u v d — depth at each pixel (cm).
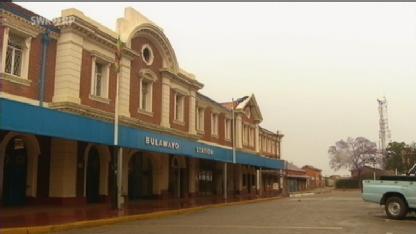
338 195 5072
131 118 2367
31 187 1983
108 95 2256
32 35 1894
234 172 4256
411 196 1752
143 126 2494
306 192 6506
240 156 3625
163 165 2911
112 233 1321
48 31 1959
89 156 2289
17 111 1468
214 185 3850
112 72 2302
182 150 2591
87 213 1772
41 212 1742
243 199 3334
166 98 2811
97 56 2175
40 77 1919
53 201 2014
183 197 3219
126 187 2495
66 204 2014
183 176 3259
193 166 3372
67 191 2027
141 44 2578
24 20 1842
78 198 2109
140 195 2809
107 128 1916
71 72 1995
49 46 1980
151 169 2902
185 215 2017
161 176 2894
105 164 2334
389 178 1870
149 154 2828
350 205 2808
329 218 1817
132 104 2459
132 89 2467
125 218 1694
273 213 2114
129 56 2417
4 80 1752
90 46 2144
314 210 2325
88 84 2122
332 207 2595
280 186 5850
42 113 1569
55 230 1373
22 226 1322
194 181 3372
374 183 1855
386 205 1806
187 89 3148
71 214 1714
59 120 1645
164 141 2381
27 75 1861
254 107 4541
